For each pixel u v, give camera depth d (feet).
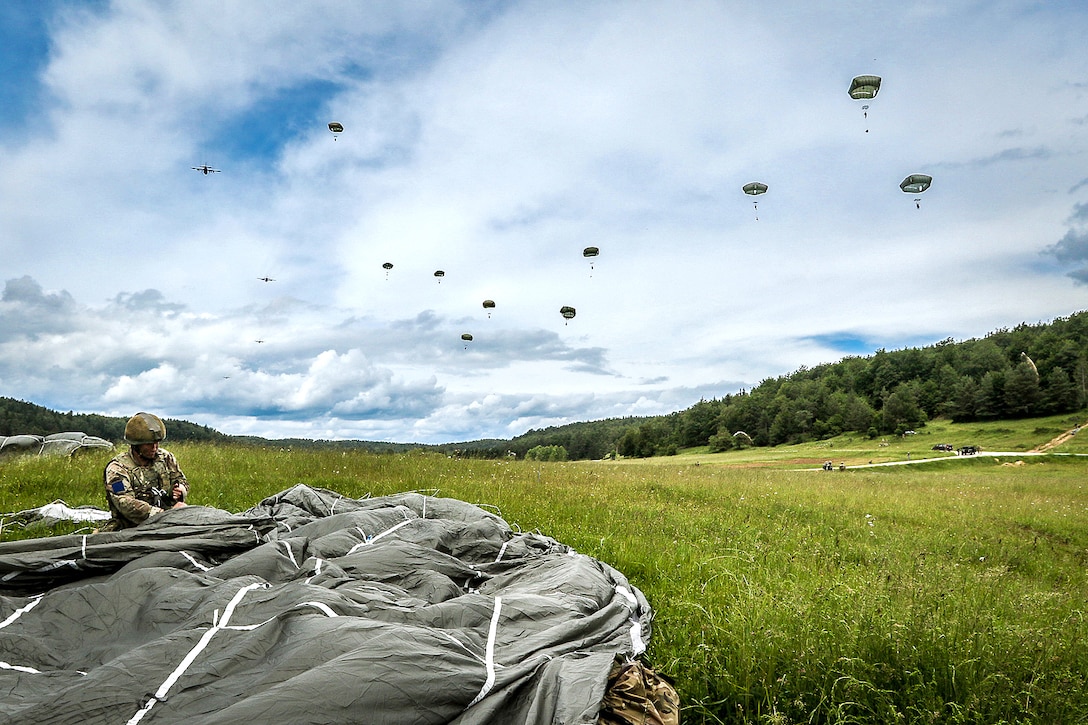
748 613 13.28
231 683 7.82
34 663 9.47
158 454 18.33
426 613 10.61
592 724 8.04
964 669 11.23
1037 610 14.99
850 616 12.87
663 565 19.43
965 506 45.29
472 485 35.14
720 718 10.45
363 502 21.07
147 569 11.84
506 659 9.69
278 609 10.02
